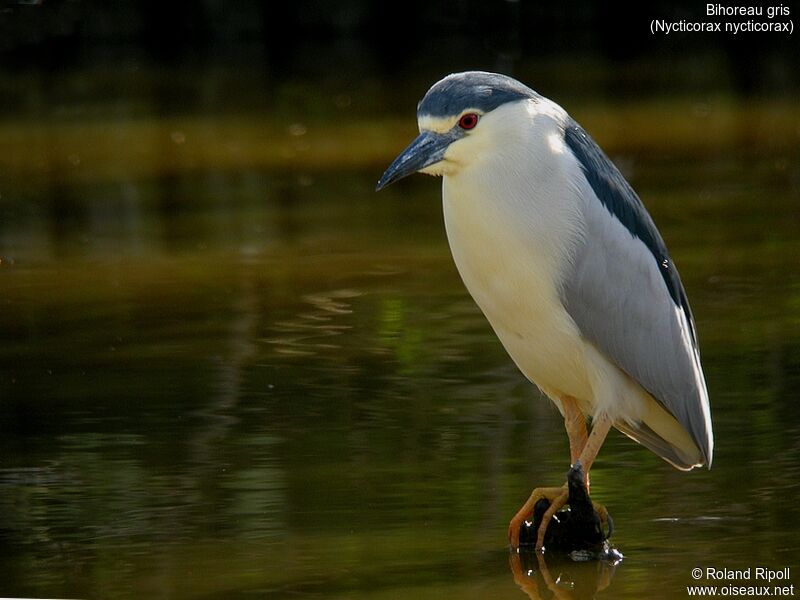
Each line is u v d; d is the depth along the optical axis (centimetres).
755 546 887
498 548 901
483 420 1113
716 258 1573
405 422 1110
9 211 1938
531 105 948
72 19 3544
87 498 976
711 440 1004
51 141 2441
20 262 1652
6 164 2259
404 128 2466
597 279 962
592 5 3553
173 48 3478
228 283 1538
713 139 2270
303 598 823
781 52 3102
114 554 886
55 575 854
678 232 1702
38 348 1318
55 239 1767
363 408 1143
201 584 839
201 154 2308
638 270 980
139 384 1209
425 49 3331
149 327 1379
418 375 1220
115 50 3462
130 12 3578
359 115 2605
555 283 955
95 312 1436
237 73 3125
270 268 1599
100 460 1045
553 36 3409
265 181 2095
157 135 2478
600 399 980
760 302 1398
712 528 919
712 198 1878
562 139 965
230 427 1106
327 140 2395
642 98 2653
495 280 964
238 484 998
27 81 3080
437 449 1056
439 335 1330
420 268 1580
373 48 3384
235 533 917
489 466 1023
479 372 1226
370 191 2012
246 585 839
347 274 1562
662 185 1970
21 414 1141
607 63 3048
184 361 1269
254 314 1416
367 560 874
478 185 937
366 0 3616
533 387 1186
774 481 989
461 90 932
